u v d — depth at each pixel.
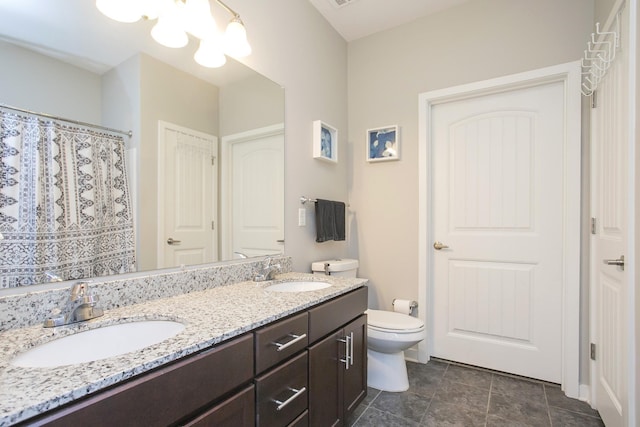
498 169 2.25
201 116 1.51
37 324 0.93
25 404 0.53
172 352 0.76
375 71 2.65
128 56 1.23
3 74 0.93
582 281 1.92
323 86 2.42
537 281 2.13
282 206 1.99
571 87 1.96
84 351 0.92
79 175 1.08
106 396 0.63
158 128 1.33
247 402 0.96
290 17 2.08
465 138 2.37
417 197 2.45
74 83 1.08
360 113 2.71
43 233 0.99
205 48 1.53
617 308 1.46
